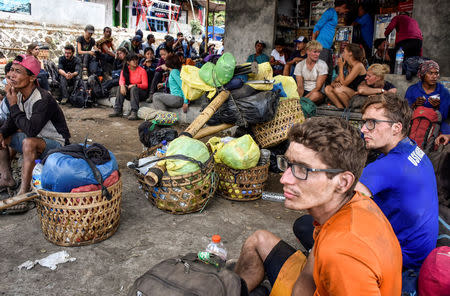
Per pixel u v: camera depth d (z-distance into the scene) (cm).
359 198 136
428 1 593
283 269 187
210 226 339
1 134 367
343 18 827
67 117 812
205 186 354
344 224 121
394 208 197
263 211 380
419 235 195
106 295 241
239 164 379
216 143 422
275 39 853
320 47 577
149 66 879
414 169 192
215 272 152
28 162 347
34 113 347
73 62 936
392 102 200
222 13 3009
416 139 439
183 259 160
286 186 135
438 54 596
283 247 196
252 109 445
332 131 125
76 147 297
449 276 165
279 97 472
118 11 1884
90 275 260
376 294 110
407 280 186
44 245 294
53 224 287
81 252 286
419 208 192
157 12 2112
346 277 111
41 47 888
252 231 336
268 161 411
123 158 543
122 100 832
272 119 472
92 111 891
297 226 258
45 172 280
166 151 368
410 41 565
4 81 590
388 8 794
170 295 139
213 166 368
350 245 114
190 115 747
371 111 204
